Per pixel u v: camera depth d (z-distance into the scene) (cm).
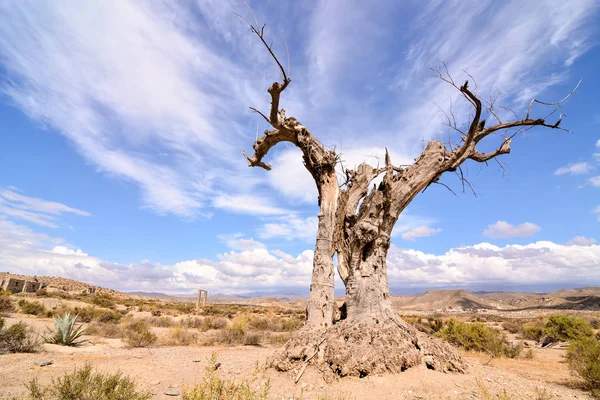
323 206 1041
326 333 830
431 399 605
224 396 396
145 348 1355
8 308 2350
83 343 1359
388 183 980
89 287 7819
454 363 796
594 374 736
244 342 1700
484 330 1517
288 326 2572
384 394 623
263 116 1135
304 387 664
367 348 745
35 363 839
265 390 423
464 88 806
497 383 731
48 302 3173
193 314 3997
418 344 831
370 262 955
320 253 982
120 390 492
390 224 1014
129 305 4875
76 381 489
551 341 1945
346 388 653
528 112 985
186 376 795
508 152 1129
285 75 955
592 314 4494
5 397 566
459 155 1015
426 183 1073
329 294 934
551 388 757
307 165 1132
